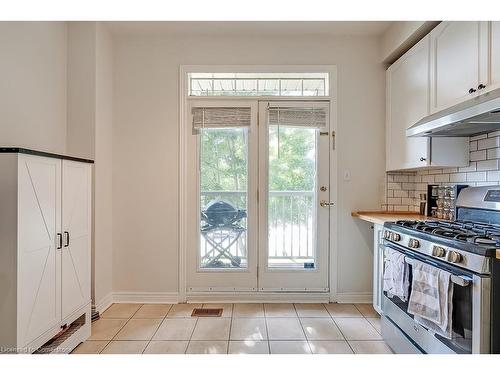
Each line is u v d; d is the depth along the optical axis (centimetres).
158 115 317
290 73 319
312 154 321
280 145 320
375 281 274
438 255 168
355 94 318
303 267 321
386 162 314
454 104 213
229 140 321
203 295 319
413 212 311
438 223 221
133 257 318
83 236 231
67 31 284
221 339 239
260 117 318
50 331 193
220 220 323
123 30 307
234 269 319
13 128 224
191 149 319
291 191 322
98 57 288
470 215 227
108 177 309
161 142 317
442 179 275
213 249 323
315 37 316
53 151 267
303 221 324
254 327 260
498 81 175
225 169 321
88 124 283
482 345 143
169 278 319
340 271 320
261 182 319
